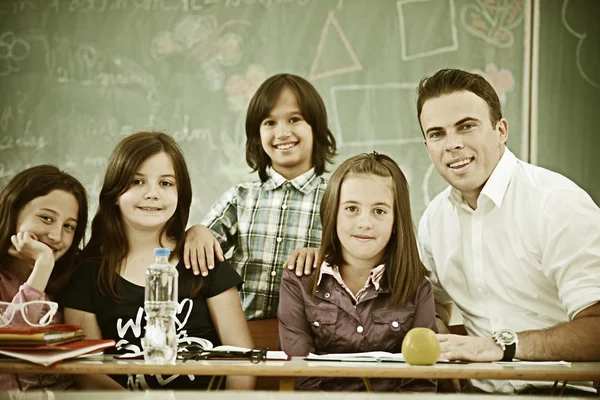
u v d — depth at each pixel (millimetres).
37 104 3168
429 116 1950
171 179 1928
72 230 1940
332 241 1841
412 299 1818
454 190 2041
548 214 1869
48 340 1487
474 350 1563
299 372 1362
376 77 3072
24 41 3189
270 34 3115
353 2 3092
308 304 1827
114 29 3162
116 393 1522
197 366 1382
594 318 1670
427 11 3062
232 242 2543
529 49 3020
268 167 2557
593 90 3008
